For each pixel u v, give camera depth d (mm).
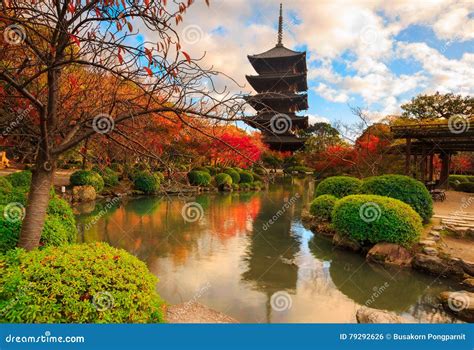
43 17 2482
